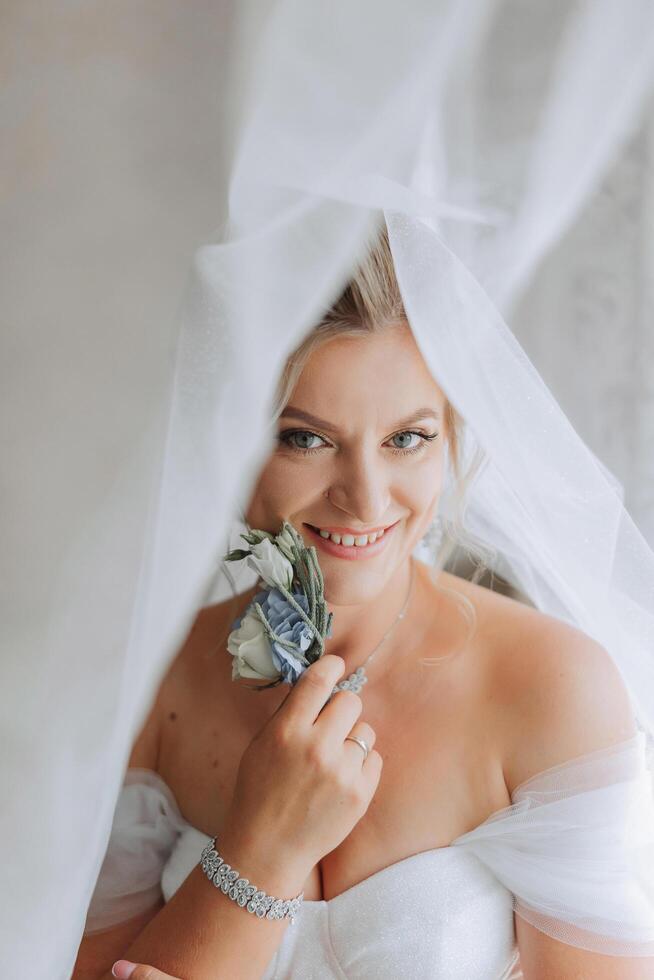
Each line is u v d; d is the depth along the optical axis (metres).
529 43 0.79
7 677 0.81
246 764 1.12
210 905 1.11
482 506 1.34
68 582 0.79
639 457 1.41
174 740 1.42
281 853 1.09
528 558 1.39
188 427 0.79
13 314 0.80
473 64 0.80
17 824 0.83
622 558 1.17
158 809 1.40
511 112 0.81
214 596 1.56
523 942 1.22
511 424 1.09
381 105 0.72
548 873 1.18
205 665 1.43
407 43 0.71
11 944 0.84
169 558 0.80
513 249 0.97
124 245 0.78
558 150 0.83
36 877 0.84
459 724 1.29
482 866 1.24
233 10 0.74
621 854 1.17
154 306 0.77
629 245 1.35
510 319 1.41
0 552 0.80
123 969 1.08
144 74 0.78
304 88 0.72
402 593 1.38
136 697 0.84
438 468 1.19
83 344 0.79
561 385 1.42
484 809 1.26
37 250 0.79
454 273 0.98
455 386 1.06
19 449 0.79
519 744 1.26
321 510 1.15
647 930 1.15
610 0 0.78
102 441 0.78
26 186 0.80
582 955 1.17
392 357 1.07
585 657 1.27
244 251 0.75
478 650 1.33
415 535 1.22
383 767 1.29
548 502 1.14
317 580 1.10
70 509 0.79
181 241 0.77
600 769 1.20
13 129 0.80
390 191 0.80
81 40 0.79
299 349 1.04
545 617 1.34
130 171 0.78
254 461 0.95
